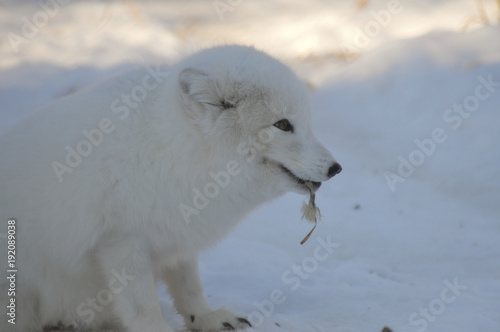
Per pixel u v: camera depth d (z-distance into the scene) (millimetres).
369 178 12789
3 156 6602
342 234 10664
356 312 7496
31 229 6414
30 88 16094
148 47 19047
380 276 9164
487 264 9328
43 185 6332
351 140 14266
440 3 20844
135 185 6230
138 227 6340
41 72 17125
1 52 18594
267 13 24750
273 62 6609
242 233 10805
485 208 11281
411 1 21203
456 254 9742
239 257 9469
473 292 8117
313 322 7270
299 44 20297
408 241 10281
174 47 19234
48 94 15602
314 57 19172
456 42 15805
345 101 15359
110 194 6215
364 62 16141
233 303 7895
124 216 6273
